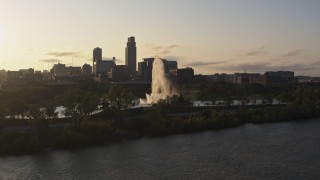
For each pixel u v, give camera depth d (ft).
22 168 430.61
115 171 418.72
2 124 610.24
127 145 538.88
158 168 427.33
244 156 471.62
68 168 430.20
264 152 490.49
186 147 523.70
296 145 529.04
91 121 607.78
